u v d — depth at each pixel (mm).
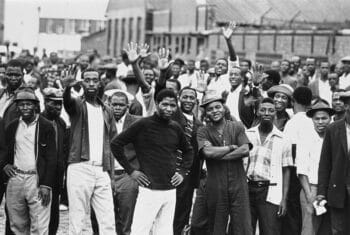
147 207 9969
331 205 10383
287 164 11055
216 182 10555
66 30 57188
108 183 10836
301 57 30141
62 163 11031
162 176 9953
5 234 11055
